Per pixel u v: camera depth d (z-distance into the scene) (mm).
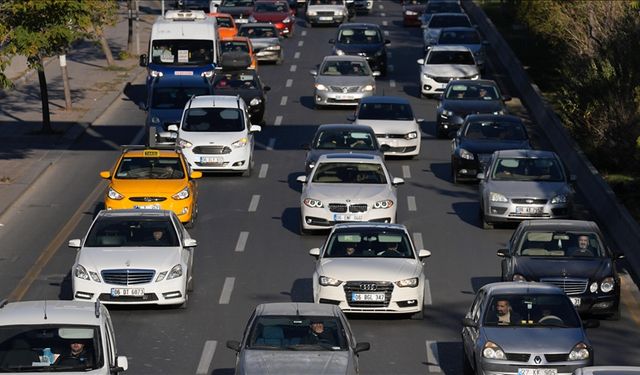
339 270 63531
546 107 122438
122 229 67125
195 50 131875
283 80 154625
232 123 102688
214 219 87750
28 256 76625
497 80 151500
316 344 48250
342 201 81812
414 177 103375
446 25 173750
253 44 165125
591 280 63281
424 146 117375
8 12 94188
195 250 79125
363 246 66062
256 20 190875
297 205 92500
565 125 115875
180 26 132750
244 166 101000
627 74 113312
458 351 59031
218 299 68062
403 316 64875
